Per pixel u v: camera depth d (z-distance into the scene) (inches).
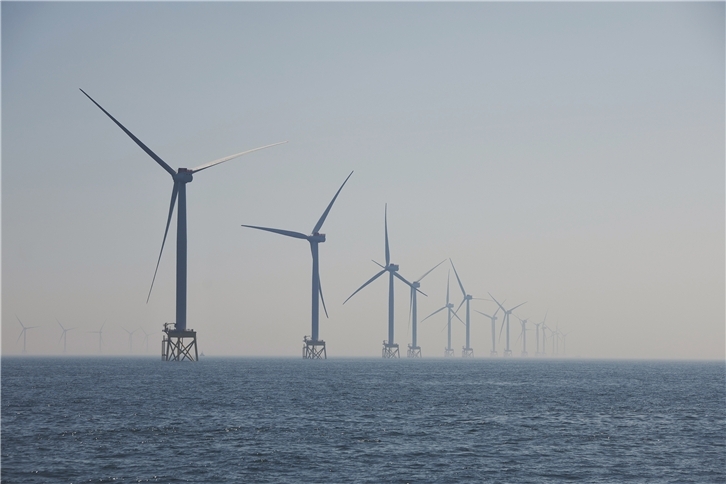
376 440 3885.3
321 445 3718.0
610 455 3560.5
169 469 3159.5
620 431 4333.2
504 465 3297.2
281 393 6653.5
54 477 3019.2
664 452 3656.5
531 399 6382.9
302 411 5113.2
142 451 3531.0
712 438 4109.3
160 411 5039.4
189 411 5049.2
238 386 7588.6
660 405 5949.8
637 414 5226.4
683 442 3961.6
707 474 3179.1
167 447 3634.4
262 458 3385.8
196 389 7062.0
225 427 4281.5
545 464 3334.2
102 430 4148.6
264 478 3021.7
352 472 3132.4
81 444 3708.2
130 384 7854.3
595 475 3137.3
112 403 5575.8
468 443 3826.3
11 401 5723.4
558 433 4217.5
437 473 3132.4
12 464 3243.1
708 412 5433.1
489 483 2982.3
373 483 2962.6
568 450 3676.2
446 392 7101.4
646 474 3169.3
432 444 3784.5
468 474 3122.5
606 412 5334.6
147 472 3105.3
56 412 4958.2
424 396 6525.6
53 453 3476.9
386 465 3270.2
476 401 6087.6
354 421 4606.3
